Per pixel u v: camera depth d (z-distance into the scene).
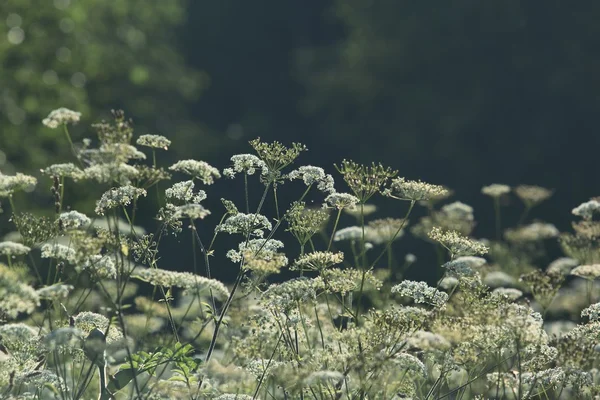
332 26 83.00
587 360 7.47
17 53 36.94
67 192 31.66
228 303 7.80
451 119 49.19
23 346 7.45
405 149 50.88
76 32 39.41
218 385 7.32
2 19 36.56
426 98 51.94
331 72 60.59
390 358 6.97
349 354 7.20
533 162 46.12
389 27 56.16
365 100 55.62
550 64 48.06
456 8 51.47
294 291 7.75
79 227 9.17
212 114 78.94
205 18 81.38
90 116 37.50
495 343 7.61
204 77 68.25
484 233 39.84
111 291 10.02
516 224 39.84
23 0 37.25
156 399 7.37
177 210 7.88
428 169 50.03
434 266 22.31
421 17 53.31
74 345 7.40
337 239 11.32
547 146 45.97
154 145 8.10
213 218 38.50
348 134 56.19
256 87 79.44
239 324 7.37
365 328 7.39
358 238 11.78
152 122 55.19
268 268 7.60
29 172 32.53
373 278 8.41
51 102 36.19
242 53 81.38
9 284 6.61
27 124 35.03
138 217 36.19
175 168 8.37
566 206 43.47
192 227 7.93
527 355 8.08
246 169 8.89
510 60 49.19
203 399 7.61
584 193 44.06
